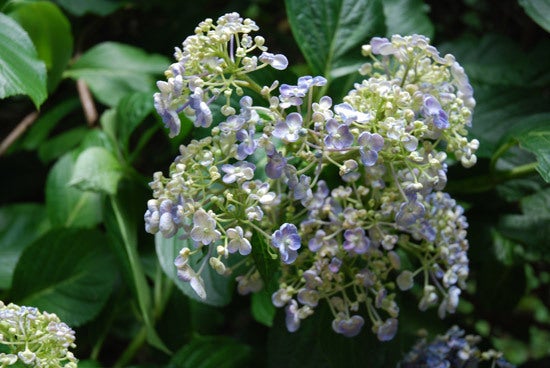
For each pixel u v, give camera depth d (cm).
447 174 73
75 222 79
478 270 81
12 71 63
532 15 68
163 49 94
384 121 54
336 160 56
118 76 85
